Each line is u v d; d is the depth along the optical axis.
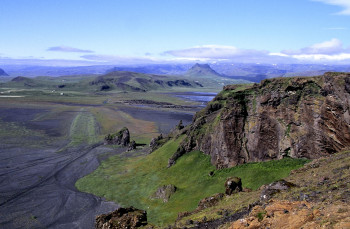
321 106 54.97
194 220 36.12
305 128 59.12
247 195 41.81
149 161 97.75
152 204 68.00
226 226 27.95
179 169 82.44
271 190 33.72
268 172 61.56
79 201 72.94
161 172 85.75
